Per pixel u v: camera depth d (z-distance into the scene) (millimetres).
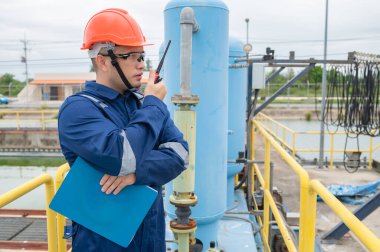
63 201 1367
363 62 5578
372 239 1205
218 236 3645
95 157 1231
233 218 4109
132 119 1362
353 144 16500
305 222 2068
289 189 8664
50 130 17891
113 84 1457
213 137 2990
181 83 2350
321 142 11281
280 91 5781
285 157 2609
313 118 29328
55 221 2209
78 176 1353
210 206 3068
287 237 2621
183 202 2301
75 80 45656
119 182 1331
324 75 11320
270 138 3422
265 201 3693
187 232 2326
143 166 1363
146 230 1487
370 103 5859
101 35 1388
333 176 10188
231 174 4508
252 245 3451
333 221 6672
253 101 5320
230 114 4527
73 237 1502
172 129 1580
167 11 2918
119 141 1230
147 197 1389
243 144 4688
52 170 14875
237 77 4520
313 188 1948
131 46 1396
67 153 1401
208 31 2820
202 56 2850
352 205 7770
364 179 9852
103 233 1384
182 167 1521
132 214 1384
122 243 1381
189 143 2301
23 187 1818
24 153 17047
